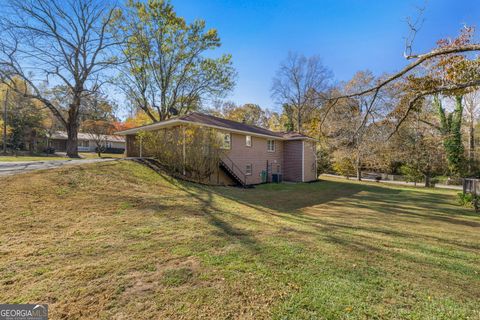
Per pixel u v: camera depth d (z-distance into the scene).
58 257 3.40
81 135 37.72
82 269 3.08
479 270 3.58
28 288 2.63
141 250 3.77
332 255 3.90
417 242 4.97
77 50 19.38
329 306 2.50
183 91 24.72
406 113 6.75
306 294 2.71
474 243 5.10
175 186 9.95
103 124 27.50
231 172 15.00
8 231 4.20
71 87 19.73
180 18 22.27
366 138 15.07
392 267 3.55
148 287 2.74
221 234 4.76
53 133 35.75
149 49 22.19
